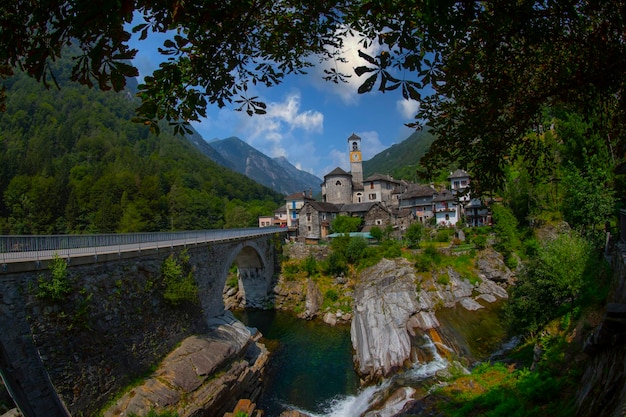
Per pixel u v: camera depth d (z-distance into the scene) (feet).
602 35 15.62
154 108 14.08
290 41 16.22
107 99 629.51
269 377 93.09
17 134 400.88
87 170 333.01
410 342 96.17
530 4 12.96
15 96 487.20
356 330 110.63
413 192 239.91
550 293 70.59
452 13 11.41
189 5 11.48
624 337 29.32
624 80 16.67
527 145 21.76
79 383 48.24
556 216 144.56
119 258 60.80
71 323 49.03
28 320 44.16
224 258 106.52
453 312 117.08
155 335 65.51
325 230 226.38
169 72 13.46
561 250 70.23
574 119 106.73
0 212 234.79
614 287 50.37
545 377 51.57
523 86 18.98
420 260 137.28
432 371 83.61
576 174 99.14
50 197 239.30
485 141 19.75
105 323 54.90
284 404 81.10
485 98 18.76
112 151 409.90
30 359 43.45
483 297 130.72
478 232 175.94
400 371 86.12
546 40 15.02
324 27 15.33
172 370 62.85
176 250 78.07
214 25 12.72
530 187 152.66
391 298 112.68
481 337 101.24
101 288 55.93
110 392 52.49
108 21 9.79
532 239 143.54
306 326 133.69
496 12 12.77
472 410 54.95
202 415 59.36
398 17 12.61
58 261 48.44
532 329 73.61
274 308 156.04
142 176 328.08
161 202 286.05
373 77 12.24
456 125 20.08
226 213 349.00
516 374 63.98
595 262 67.15
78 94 574.56
